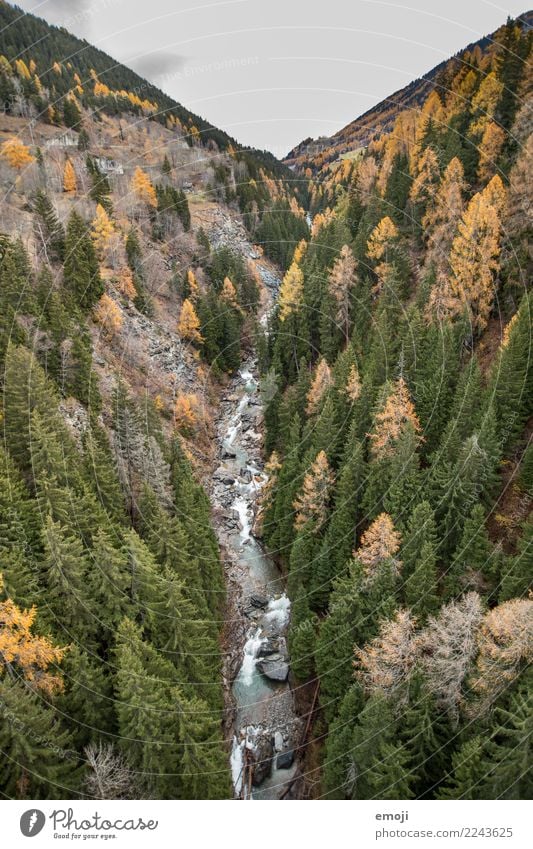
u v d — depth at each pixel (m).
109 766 24.53
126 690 24.48
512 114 63.34
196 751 26.39
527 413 39.41
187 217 124.19
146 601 32.38
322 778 32.06
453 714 26.67
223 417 86.38
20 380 38.75
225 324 98.50
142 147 152.00
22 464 36.62
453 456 38.41
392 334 56.72
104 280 83.50
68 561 28.70
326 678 34.84
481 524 32.53
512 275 50.12
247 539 60.09
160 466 46.94
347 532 41.19
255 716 40.34
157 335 86.56
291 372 76.56
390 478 40.38
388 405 41.72
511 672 25.48
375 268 68.81
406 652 29.03
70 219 71.12
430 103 88.19
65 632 28.22
